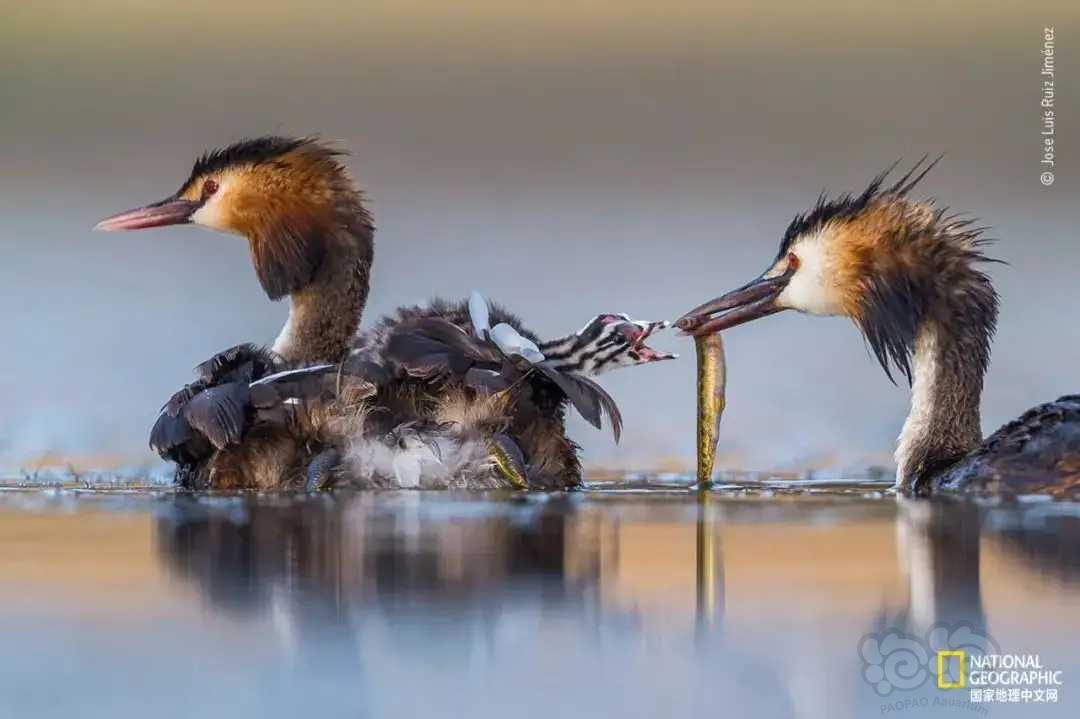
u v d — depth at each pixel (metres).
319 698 7.88
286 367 13.62
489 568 10.02
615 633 8.81
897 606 9.25
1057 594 9.46
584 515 11.83
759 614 9.16
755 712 7.83
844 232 14.36
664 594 9.50
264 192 15.66
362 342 14.22
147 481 14.23
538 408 13.53
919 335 14.11
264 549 10.49
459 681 8.09
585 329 13.70
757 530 11.20
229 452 13.16
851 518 11.70
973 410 13.96
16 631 8.78
